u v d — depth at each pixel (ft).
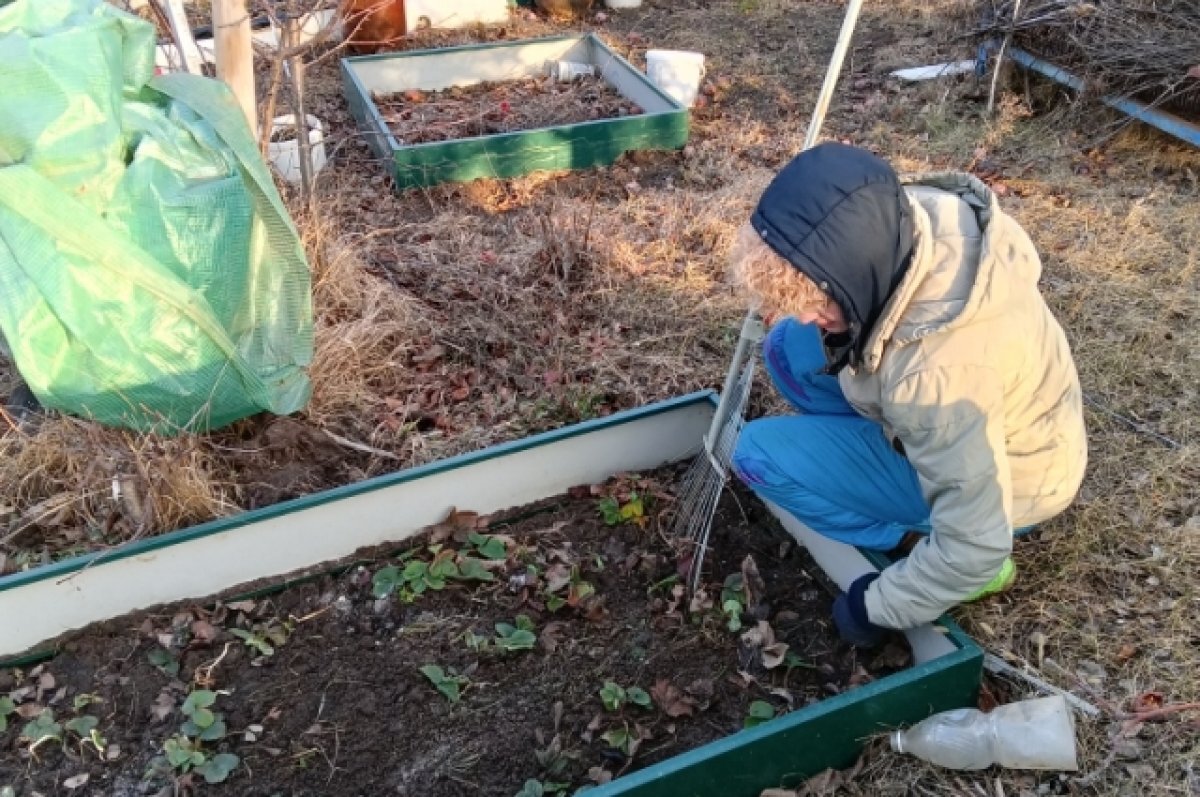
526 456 10.28
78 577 9.06
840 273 6.87
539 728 8.54
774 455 9.08
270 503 10.35
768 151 18.30
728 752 7.30
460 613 9.52
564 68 21.20
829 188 6.75
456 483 10.13
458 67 20.80
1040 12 18.86
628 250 14.61
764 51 22.93
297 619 9.46
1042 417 8.00
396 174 16.53
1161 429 11.45
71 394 9.95
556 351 12.73
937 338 7.13
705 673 8.95
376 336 12.42
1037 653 8.96
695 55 19.76
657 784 7.14
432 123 19.02
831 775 7.88
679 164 17.88
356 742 8.43
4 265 9.40
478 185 16.88
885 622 8.27
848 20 8.73
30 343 9.56
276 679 8.93
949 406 7.14
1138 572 9.69
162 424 10.35
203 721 8.40
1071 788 7.87
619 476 10.78
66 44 9.43
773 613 9.46
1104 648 8.97
